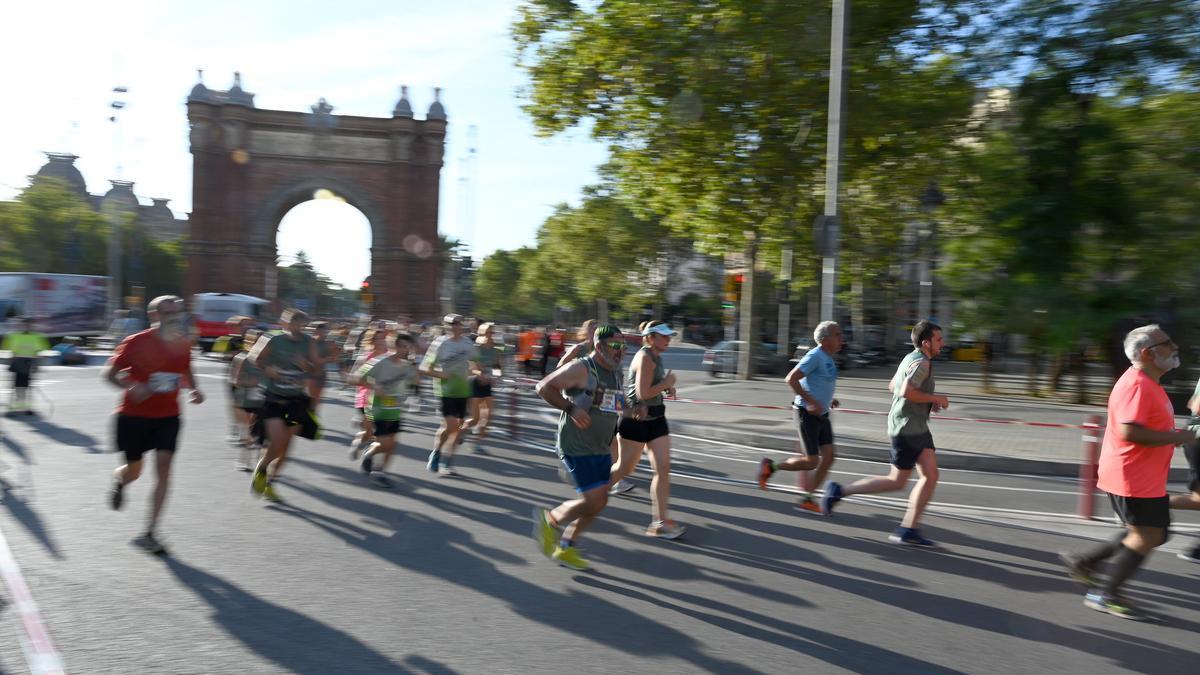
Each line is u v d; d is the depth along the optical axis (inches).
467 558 279.7
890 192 949.8
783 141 831.1
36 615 217.2
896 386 314.8
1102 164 741.3
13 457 456.1
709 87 790.5
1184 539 336.5
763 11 761.0
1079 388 1031.6
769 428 650.2
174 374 279.7
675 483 429.4
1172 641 219.8
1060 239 743.7
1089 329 734.5
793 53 772.0
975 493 427.5
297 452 504.1
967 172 845.8
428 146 2593.5
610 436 268.1
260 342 361.4
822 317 547.5
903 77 814.5
